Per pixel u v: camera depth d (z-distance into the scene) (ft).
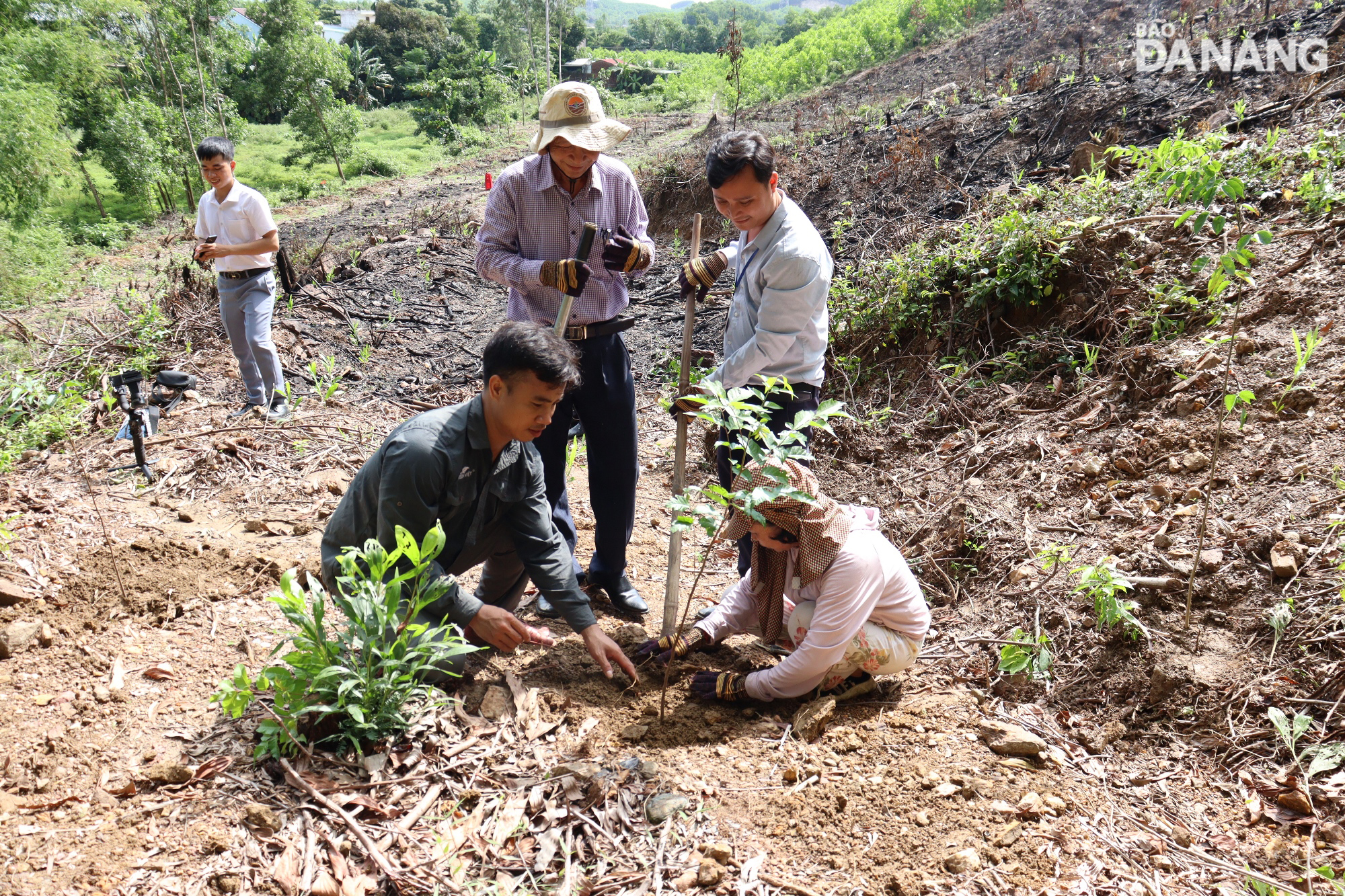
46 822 7.13
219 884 6.64
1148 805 7.72
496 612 8.53
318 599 7.82
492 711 8.95
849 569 8.52
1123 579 9.34
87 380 19.31
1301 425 11.08
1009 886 6.82
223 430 15.49
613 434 11.06
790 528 8.54
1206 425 11.91
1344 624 8.46
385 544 8.41
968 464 13.97
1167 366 13.25
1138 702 8.77
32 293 38.70
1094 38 39.65
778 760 8.38
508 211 10.68
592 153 10.01
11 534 11.67
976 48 47.98
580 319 10.74
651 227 37.37
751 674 9.18
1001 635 10.08
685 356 10.34
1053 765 8.21
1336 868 6.79
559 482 11.66
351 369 21.74
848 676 9.39
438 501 8.38
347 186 75.20
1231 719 8.26
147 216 72.33
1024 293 16.46
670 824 7.55
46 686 8.93
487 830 7.40
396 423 18.26
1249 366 12.44
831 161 32.14
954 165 27.43
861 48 65.82
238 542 12.32
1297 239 14.34
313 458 15.44
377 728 8.04
